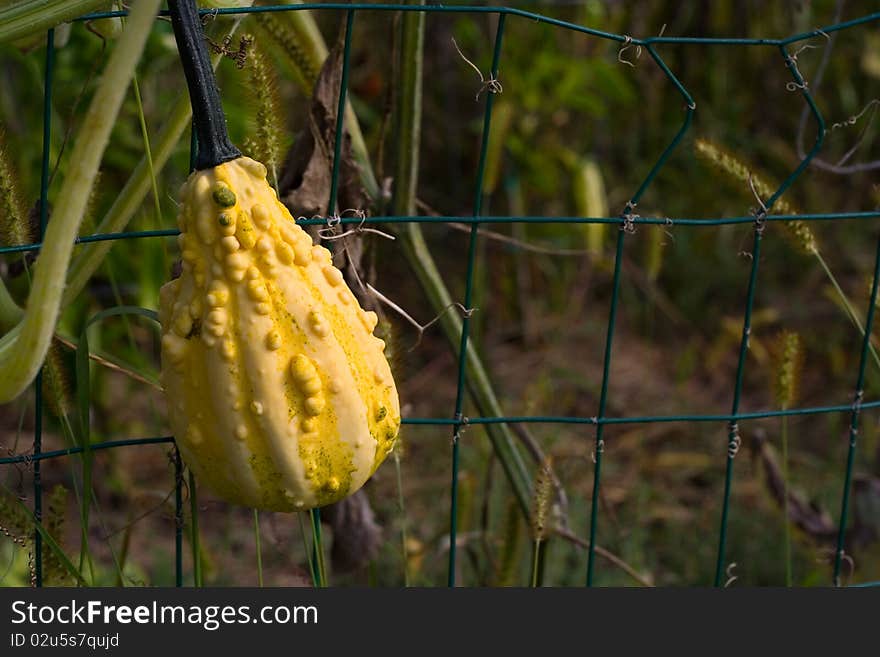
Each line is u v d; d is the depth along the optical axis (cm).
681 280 252
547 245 246
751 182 113
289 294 95
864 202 258
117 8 109
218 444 96
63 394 108
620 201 256
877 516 132
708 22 250
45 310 94
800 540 135
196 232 95
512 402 212
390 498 177
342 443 96
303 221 106
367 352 97
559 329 236
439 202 255
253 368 95
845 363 235
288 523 172
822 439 207
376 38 225
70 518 170
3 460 107
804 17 242
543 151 230
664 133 261
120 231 106
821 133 111
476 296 197
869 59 240
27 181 157
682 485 192
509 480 121
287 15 116
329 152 112
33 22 102
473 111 252
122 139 154
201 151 95
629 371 232
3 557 138
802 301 251
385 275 243
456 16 238
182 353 95
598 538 167
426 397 220
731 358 238
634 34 252
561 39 240
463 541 130
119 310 102
